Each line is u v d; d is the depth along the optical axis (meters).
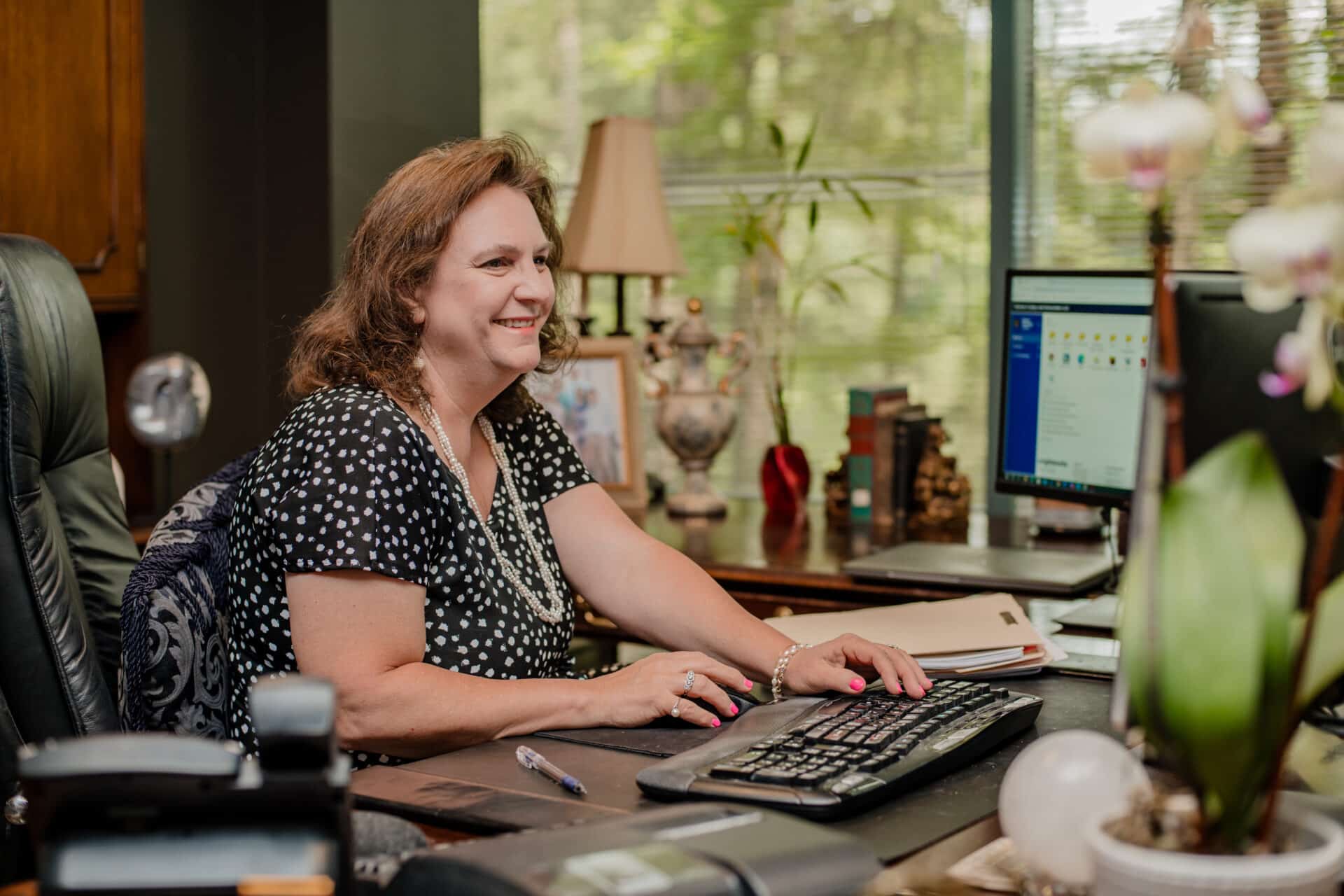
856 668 1.50
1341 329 0.80
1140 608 0.72
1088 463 2.29
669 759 1.15
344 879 0.73
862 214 3.46
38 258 1.64
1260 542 0.72
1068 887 0.86
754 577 2.42
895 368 3.46
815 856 0.82
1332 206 0.69
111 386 2.96
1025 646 1.58
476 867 0.76
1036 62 3.22
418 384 1.61
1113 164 0.73
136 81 2.86
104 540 1.66
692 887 0.76
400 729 1.40
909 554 2.42
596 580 1.76
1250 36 2.94
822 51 3.48
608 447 3.11
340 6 3.06
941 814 1.04
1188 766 0.71
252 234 3.18
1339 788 1.09
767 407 3.58
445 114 3.34
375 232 1.63
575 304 3.62
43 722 1.48
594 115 3.75
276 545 1.48
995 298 3.29
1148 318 2.19
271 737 0.72
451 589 1.58
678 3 3.62
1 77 2.64
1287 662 0.70
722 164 3.60
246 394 3.19
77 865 0.72
